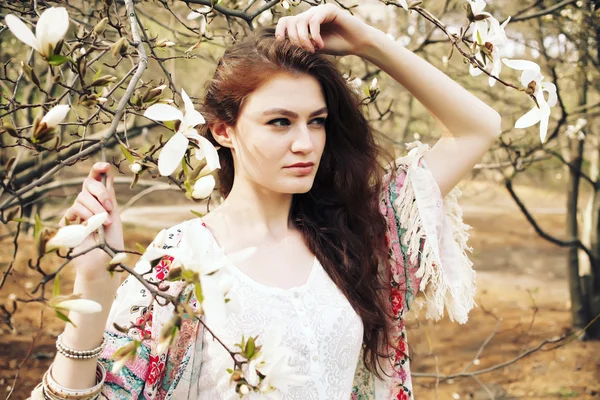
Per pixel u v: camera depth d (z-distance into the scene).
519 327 6.45
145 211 12.68
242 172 1.43
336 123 1.51
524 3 4.52
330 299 1.40
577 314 6.09
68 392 1.12
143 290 1.26
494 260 9.81
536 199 14.61
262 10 1.79
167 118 1.06
